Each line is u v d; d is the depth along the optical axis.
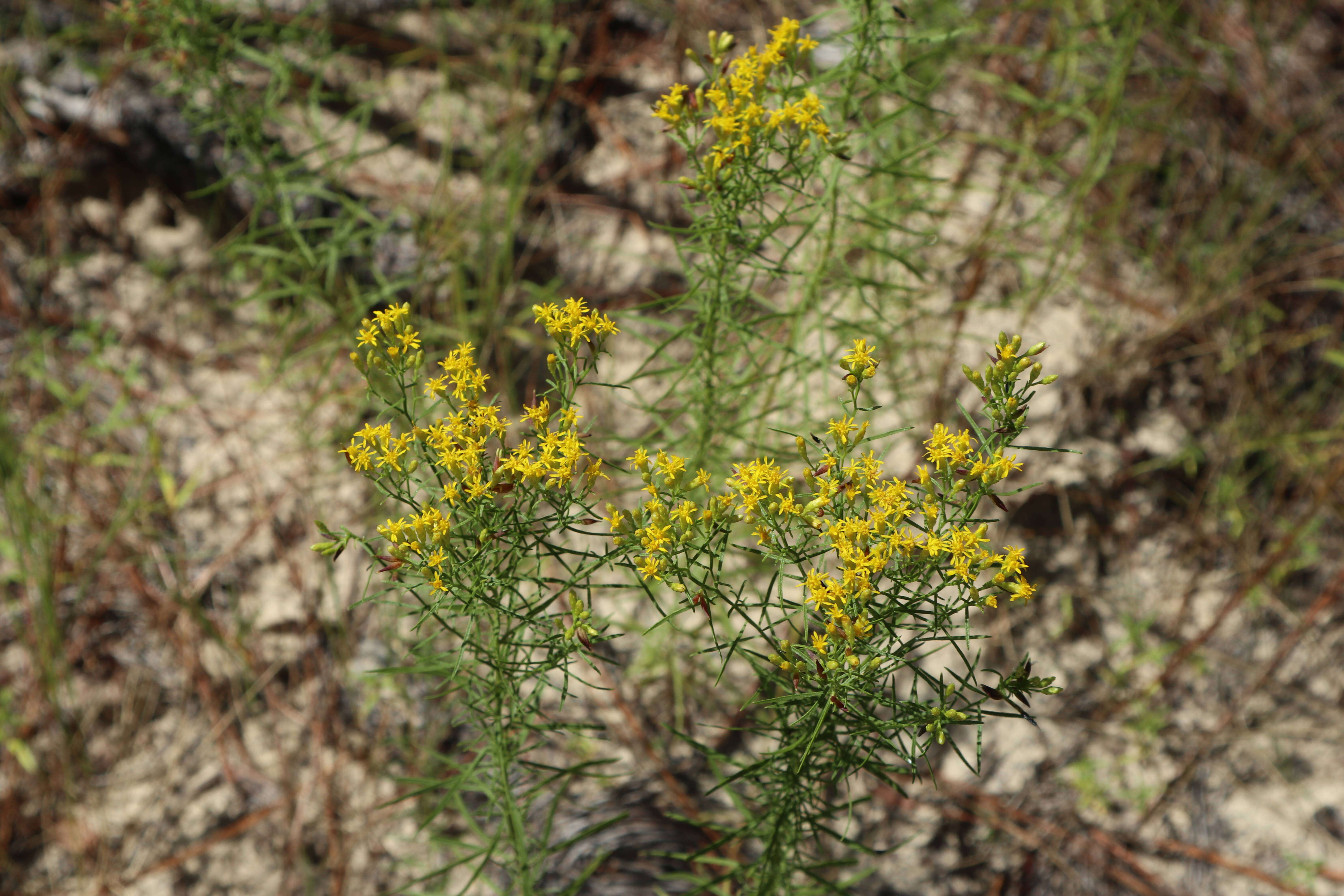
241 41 2.40
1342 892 2.68
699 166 1.57
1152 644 2.89
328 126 2.94
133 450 2.81
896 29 1.84
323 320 2.83
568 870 2.38
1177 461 2.97
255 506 2.78
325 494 2.79
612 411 2.80
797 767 1.47
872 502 1.27
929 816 2.68
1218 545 2.97
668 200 3.04
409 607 1.65
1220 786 2.80
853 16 1.77
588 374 2.82
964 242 2.98
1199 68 3.24
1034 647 2.85
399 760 2.60
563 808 2.50
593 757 2.58
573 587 1.39
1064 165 3.12
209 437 2.82
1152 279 3.08
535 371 2.86
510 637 1.47
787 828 1.62
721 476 2.22
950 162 3.04
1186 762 2.80
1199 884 2.71
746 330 1.88
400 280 2.79
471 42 3.04
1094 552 2.94
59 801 2.56
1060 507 2.93
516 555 1.35
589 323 1.34
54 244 2.88
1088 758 2.78
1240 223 3.19
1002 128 3.09
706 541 1.32
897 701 1.31
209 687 2.66
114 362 2.85
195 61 2.17
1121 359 2.97
